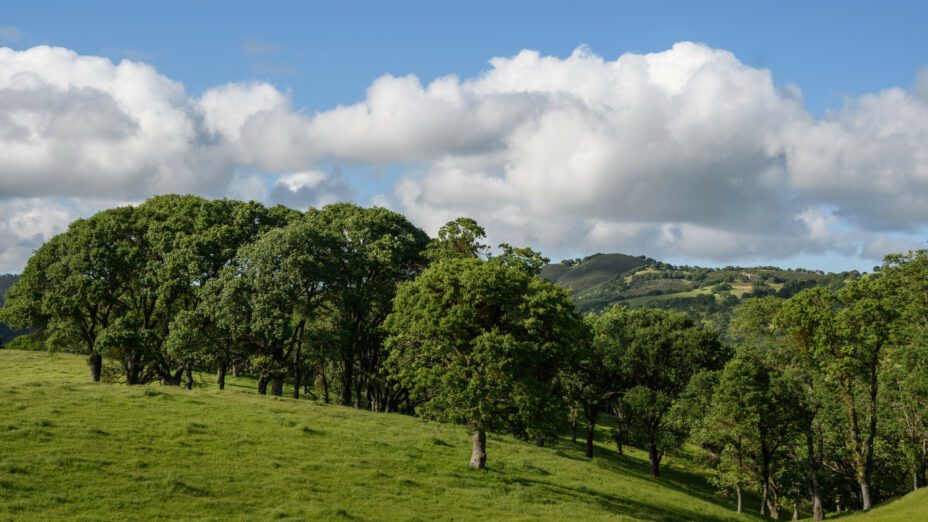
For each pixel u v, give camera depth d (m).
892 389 63.44
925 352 56.94
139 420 41.09
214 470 34.19
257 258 65.56
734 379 61.84
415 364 46.28
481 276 43.56
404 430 52.50
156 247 71.31
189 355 64.50
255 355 67.06
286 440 41.88
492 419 42.28
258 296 63.06
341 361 77.12
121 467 32.41
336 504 32.22
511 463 50.06
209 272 70.44
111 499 28.56
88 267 69.69
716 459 72.25
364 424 51.56
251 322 62.69
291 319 65.50
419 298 45.56
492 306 44.78
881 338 60.47
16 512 25.97
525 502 38.34
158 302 71.62
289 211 83.00
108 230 72.56
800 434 67.12
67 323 70.75
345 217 77.62
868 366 61.88
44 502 27.22
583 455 73.62
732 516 52.66
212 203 77.31
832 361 61.75
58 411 40.59
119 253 70.75
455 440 53.16
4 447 32.53
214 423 42.84
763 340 67.69
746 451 66.38
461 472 42.41
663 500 50.88
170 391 52.66
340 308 69.94
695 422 68.19
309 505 31.30
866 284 63.66
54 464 31.19
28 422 36.91
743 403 61.28
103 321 73.50
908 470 72.88
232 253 70.88
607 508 42.31
